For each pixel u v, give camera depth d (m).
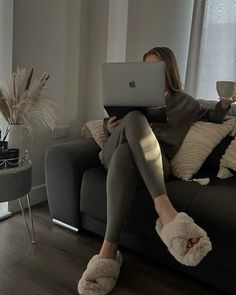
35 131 2.37
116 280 1.56
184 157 1.86
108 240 1.54
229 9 2.33
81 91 2.79
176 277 1.66
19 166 1.79
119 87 1.62
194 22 2.41
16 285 1.53
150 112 1.68
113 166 1.57
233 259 1.42
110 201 1.55
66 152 1.97
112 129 1.86
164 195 1.49
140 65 1.54
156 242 1.68
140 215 1.66
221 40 2.38
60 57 2.51
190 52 2.46
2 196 1.71
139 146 1.53
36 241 1.92
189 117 1.99
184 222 1.34
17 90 1.86
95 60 2.76
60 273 1.63
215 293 1.55
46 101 2.02
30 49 2.23
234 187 1.69
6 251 1.80
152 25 2.71
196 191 1.62
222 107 1.94
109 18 2.62
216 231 1.44
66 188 1.99
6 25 2.04
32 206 2.42
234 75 2.37
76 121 2.79
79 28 2.65
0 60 2.07
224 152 1.95
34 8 2.21
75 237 1.99
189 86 2.49
